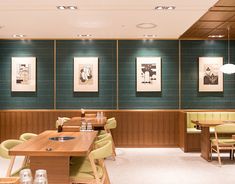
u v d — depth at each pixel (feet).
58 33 26.81
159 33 26.89
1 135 28.81
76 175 11.82
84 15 20.67
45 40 29.04
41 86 29.07
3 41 28.89
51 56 29.09
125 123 29.01
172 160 23.39
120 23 23.06
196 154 25.71
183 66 29.22
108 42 29.17
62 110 28.99
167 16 20.99
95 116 27.32
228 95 29.19
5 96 28.96
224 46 29.19
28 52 29.04
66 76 29.12
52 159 11.30
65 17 21.16
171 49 29.19
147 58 29.12
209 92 29.22
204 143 23.88
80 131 16.92
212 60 29.14
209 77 29.17
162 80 29.22
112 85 29.17
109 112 28.99
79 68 29.09
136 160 23.40
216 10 19.57
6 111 28.81
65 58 29.09
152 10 19.47
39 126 28.89
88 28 24.79
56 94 29.09
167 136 29.07
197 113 27.99
